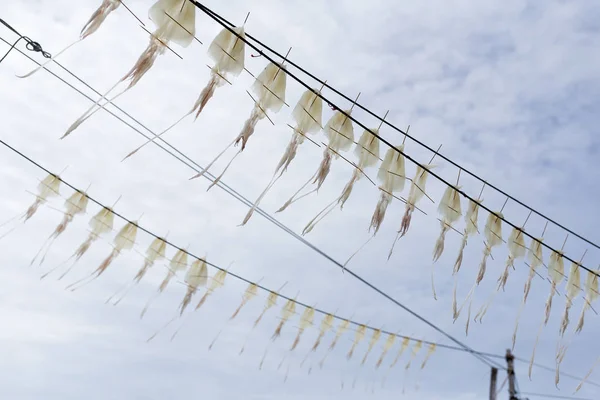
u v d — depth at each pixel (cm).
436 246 646
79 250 835
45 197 814
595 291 839
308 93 521
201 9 457
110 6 420
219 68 466
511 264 741
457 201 664
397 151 585
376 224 570
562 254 801
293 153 506
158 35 440
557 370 819
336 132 539
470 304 674
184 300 971
